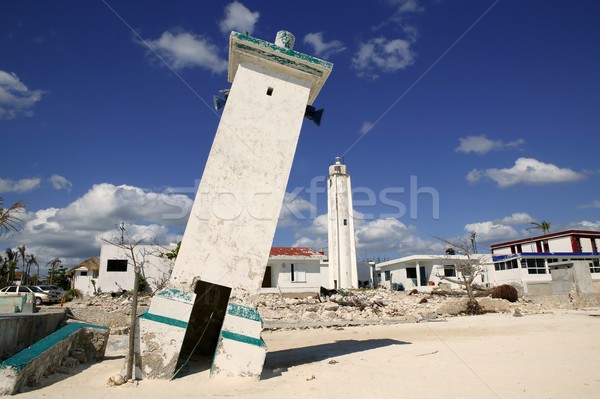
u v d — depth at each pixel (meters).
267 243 9.43
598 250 46.69
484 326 17.59
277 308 24.38
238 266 9.12
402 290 48.06
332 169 52.75
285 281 36.81
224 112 9.86
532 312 24.81
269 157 9.90
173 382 8.05
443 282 43.84
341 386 7.80
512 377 8.27
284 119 10.23
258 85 10.27
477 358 10.34
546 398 6.84
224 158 9.59
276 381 8.22
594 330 15.27
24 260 59.41
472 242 36.94
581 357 10.17
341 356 11.06
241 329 8.62
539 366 9.23
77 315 18.95
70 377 8.34
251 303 8.98
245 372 8.30
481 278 45.25
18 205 18.52
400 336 15.12
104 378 8.29
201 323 12.06
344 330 17.66
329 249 51.03
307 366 9.73
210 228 9.14
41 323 11.18
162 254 30.06
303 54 10.47
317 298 28.80
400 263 49.94
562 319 19.78
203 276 8.91
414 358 10.53
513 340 13.23
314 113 11.64
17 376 7.11
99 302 26.83
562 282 29.92
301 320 21.20
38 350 8.17
